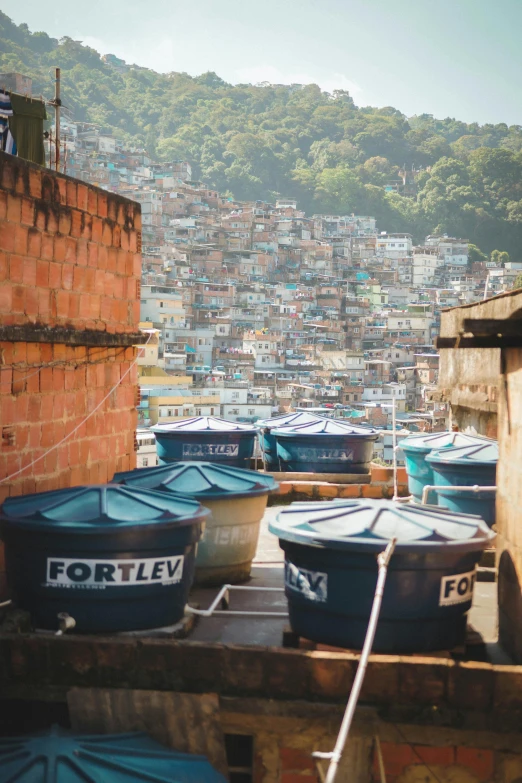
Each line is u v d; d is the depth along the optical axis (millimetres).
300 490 12016
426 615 5938
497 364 10328
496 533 6961
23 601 6414
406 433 12445
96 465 9078
